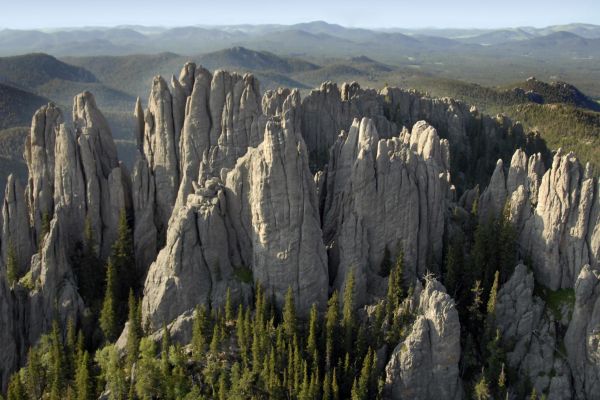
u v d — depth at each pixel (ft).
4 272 338.34
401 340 299.79
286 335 305.73
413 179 343.87
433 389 293.84
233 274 344.28
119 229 376.89
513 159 376.07
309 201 326.65
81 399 294.25
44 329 351.67
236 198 343.67
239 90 396.78
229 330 312.71
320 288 330.54
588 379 302.45
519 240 348.59
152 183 400.88
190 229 328.08
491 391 303.07
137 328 325.21
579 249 321.52
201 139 399.65
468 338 319.68
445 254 363.35
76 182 389.60
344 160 356.18
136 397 300.81
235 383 285.23
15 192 379.55
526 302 319.47
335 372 292.61
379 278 338.95
